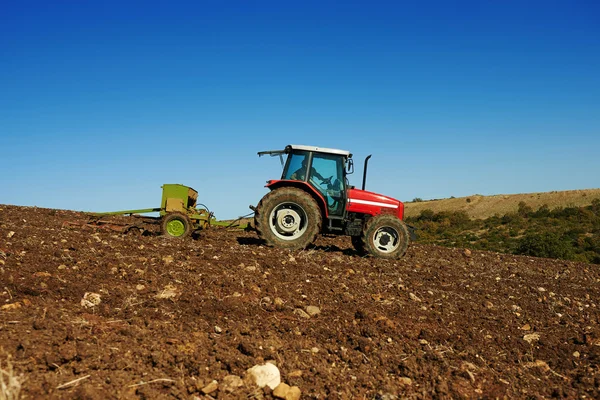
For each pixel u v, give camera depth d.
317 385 3.59
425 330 4.88
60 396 2.86
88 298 4.54
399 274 7.38
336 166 8.92
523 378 4.20
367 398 3.55
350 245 11.52
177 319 4.43
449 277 7.74
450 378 3.98
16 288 4.58
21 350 3.28
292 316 4.91
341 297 5.69
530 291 7.47
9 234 7.21
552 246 25.53
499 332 5.23
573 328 5.63
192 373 3.47
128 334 3.89
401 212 9.27
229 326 4.39
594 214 52.53
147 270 5.77
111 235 8.55
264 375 3.49
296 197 8.38
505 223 53.84
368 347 4.32
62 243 6.93
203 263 6.41
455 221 57.97
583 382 4.14
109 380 3.13
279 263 6.96
